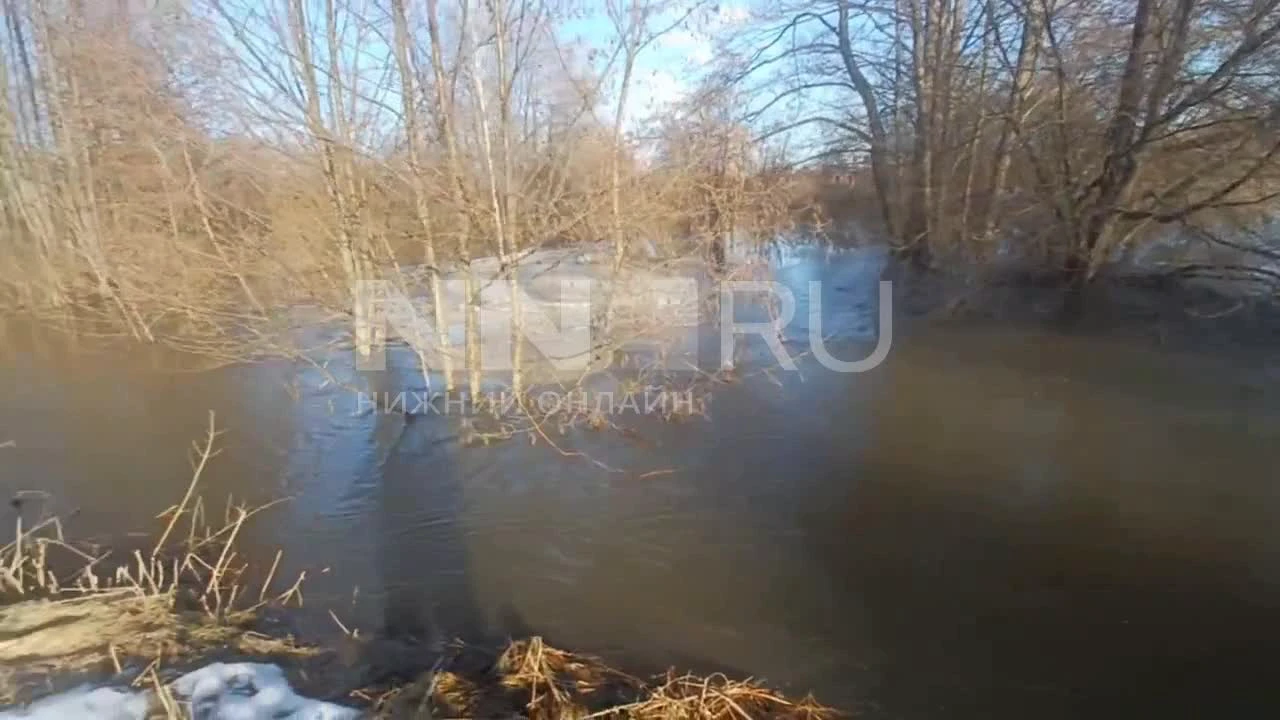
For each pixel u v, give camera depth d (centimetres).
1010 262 1204
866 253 1697
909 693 406
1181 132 948
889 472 669
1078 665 427
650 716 367
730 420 793
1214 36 922
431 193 719
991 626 461
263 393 867
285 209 779
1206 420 776
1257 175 920
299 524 587
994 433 756
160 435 761
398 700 377
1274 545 545
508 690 392
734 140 1026
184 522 589
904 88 1469
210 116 781
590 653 433
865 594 493
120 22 866
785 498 624
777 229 1215
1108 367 942
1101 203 1050
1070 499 614
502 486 646
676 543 556
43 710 358
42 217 1252
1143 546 547
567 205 798
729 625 462
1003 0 1082
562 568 523
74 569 514
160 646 417
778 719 377
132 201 1012
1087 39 1044
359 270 794
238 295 964
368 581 508
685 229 929
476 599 488
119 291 1088
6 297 1248
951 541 558
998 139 1202
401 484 652
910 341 1102
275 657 416
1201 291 1066
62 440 752
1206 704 399
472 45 727
